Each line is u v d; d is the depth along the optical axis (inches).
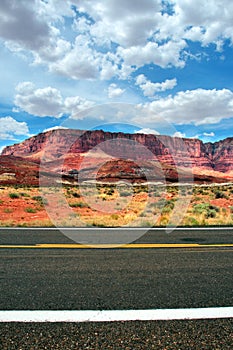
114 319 119.6
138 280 169.6
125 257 226.5
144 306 132.5
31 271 187.6
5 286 158.6
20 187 1720.0
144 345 100.7
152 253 240.7
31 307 130.9
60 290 152.8
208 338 105.4
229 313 126.0
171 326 114.2
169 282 166.6
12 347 99.0
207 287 158.4
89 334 107.7
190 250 252.4
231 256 230.5
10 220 491.2
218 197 1164.5
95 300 139.3
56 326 113.7
